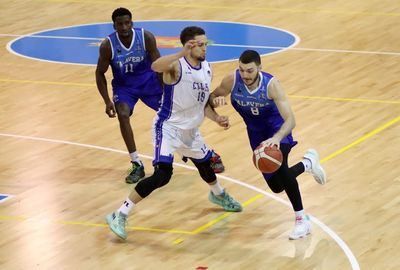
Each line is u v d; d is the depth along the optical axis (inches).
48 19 1107.9
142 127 724.0
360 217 540.4
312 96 773.9
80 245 514.9
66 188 603.2
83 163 650.2
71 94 813.2
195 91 518.6
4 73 885.2
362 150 647.1
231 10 1116.5
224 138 690.2
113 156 663.8
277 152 495.8
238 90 507.8
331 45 937.5
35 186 606.9
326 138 673.6
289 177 514.0
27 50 970.7
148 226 540.7
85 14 1127.6
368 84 801.6
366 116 718.5
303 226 518.0
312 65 868.0
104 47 606.9
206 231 531.8
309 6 1115.9
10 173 631.2
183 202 576.7
